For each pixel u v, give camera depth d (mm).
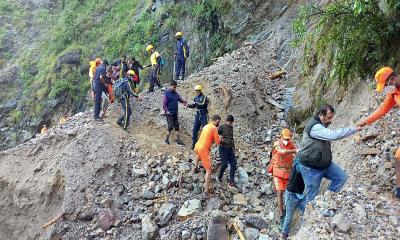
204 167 8672
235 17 16453
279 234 7289
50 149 10680
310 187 5961
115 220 8586
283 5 15719
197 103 10164
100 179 9297
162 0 21812
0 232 10219
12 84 26781
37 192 9883
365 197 5746
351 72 8578
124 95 10648
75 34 26797
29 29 30891
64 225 8758
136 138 10258
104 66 11141
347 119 8523
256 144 10641
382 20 7840
